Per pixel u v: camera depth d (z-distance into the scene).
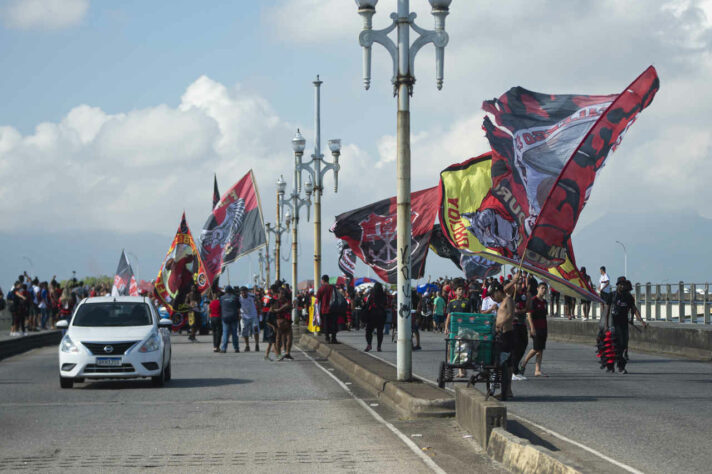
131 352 18.45
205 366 24.47
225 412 14.50
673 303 35.53
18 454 10.65
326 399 16.34
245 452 10.70
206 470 9.62
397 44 16.95
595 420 12.88
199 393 17.45
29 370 23.83
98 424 13.18
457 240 22.86
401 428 12.55
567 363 24.16
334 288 32.09
